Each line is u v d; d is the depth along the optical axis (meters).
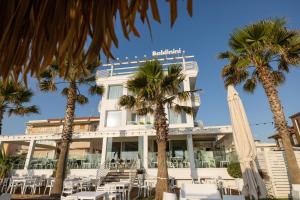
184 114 18.53
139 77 9.95
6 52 0.93
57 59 0.93
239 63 9.01
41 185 14.26
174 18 0.89
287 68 9.61
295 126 22.20
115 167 16.75
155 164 16.56
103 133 18.06
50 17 0.93
